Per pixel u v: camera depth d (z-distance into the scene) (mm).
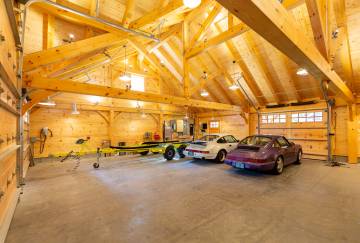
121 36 4695
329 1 3574
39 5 3936
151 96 5828
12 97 3025
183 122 12930
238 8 1596
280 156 5574
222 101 11203
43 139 7887
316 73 3543
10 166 2891
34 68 3871
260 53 7152
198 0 2758
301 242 2221
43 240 2320
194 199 3602
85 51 4266
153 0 5109
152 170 6070
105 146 9555
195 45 6422
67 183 4695
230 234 2404
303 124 8703
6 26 2244
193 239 2305
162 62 9430
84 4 4453
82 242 2271
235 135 11422
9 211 2723
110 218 2867
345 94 5812
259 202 3436
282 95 9047
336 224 2629
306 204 3330
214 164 7031
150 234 2426
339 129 7730
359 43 5312
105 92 4902
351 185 4426
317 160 7730
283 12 2062
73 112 7801
